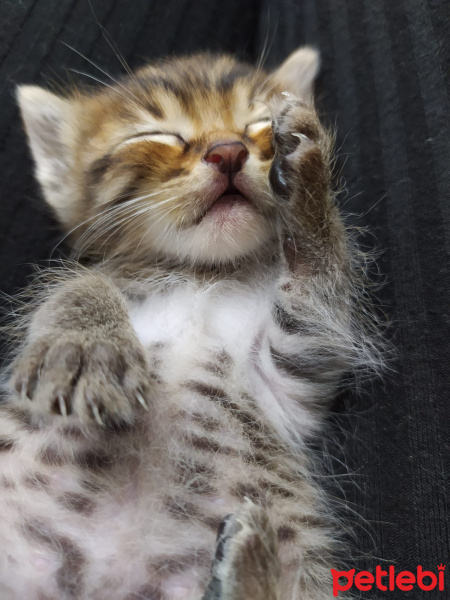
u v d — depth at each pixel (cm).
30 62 19
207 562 12
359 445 14
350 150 16
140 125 16
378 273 14
